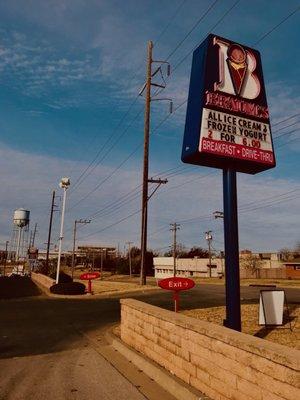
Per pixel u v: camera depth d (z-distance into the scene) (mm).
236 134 9672
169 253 133250
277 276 79625
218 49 9953
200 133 9281
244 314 11914
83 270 121000
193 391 6410
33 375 8336
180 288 11797
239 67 10109
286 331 9328
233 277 8938
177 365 7316
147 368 8336
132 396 6875
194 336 6742
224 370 5777
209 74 9711
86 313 19312
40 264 94938
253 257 87938
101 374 8305
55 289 31344
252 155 9758
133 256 113312
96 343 11953
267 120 10188
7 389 7352
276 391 4664
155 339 8508
